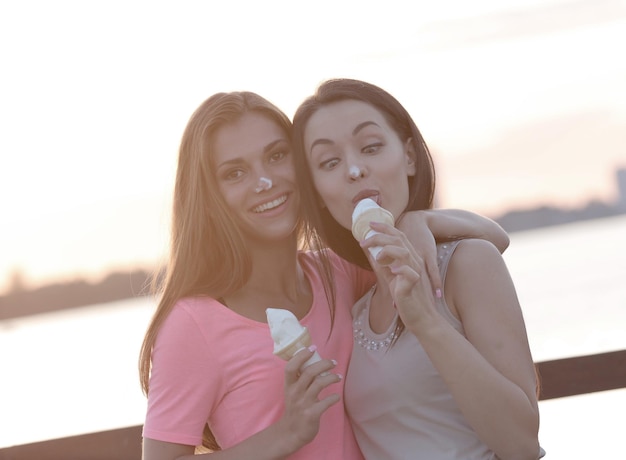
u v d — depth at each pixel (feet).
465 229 8.82
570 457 16.02
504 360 8.08
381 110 8.95
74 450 10.68
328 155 8.84
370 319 9.07
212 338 8.66
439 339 7.73
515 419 7.81
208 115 8.83
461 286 8.34
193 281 8.84
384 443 8.69
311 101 8.99
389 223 8.04
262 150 8.83
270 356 8.70
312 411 7.95
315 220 9.21
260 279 9.14
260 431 8.43
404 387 8.48
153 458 8.59
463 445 8.39
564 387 10.48
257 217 8.88
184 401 8.59
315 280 9.41
